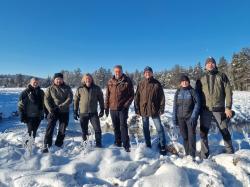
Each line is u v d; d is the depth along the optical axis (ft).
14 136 30.66
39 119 27.61
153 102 24.84
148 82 25.11
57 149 24.88
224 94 22.93
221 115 22.72
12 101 105.29
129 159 22.06
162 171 18.16
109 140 29.14
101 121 54.70
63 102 25.79
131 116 51.31
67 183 17.30
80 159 21.42
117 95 25.21
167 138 28.86
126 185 17.48
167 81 289.74
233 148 24.29
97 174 19.17
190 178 18.15
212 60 23.00
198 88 23.47
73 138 30.27
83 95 26.05
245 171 18.28
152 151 23.21
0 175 18.13
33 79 27.35
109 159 21.34
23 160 21.22
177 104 23.59
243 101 103.50
